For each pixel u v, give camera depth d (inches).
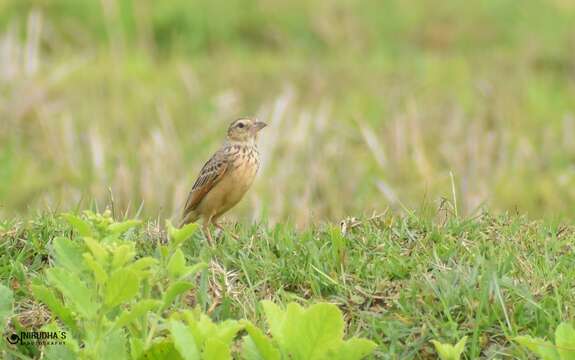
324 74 863.7
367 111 775.1
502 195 642.2
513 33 1003.3
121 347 270.7
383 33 997.8
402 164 669.9
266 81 847.1
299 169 658.2
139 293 283.6
